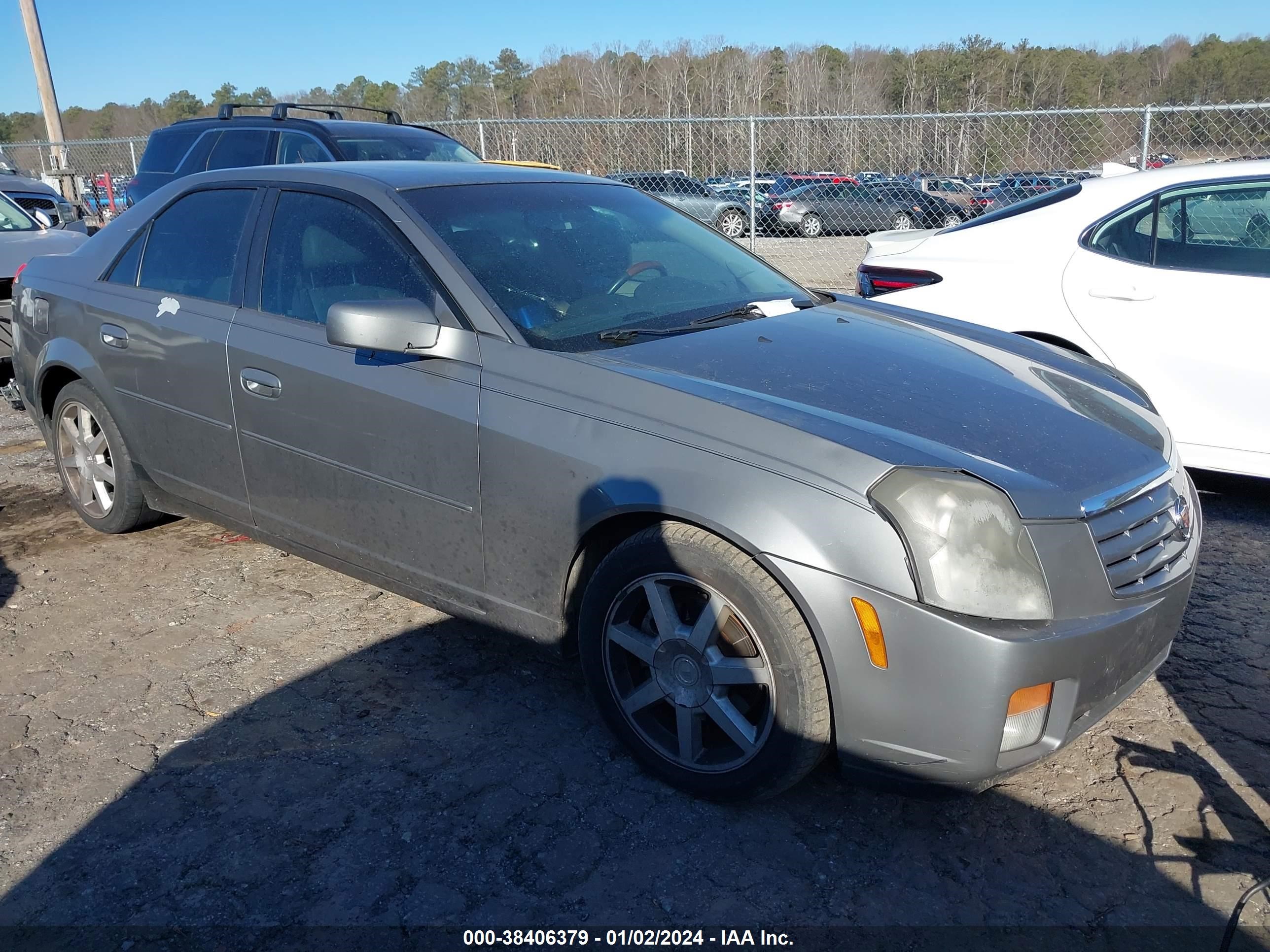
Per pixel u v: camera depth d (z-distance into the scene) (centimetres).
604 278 320
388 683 318
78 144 1466
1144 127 797
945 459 228
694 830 248
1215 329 443
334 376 308
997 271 501
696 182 1174
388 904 224
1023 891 228
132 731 291
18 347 442
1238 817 252
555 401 265
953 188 1007
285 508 338
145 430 382
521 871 234
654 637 259
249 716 299
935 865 237
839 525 223
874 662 222
